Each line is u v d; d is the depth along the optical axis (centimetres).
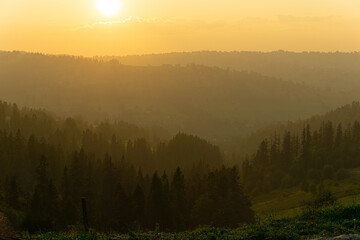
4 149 14588
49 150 14838
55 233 2006
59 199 10994
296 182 18412
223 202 9562
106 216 10519
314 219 2055
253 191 18112
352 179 16888
